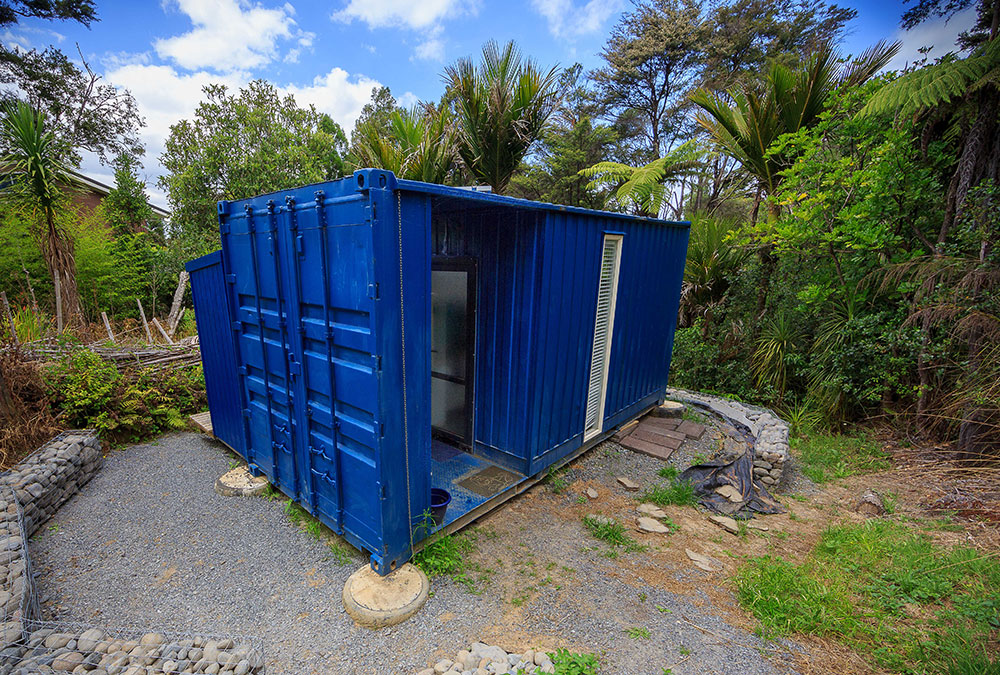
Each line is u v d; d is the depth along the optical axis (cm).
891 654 212
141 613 243
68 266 848
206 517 335
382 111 2588
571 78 1689
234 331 357
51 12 909
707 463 432
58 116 1475
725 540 325
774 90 599
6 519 277
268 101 1655
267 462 361
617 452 476
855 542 310
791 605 245
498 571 279
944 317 423
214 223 1470
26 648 195
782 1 1509
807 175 541
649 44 1592
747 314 676
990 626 223
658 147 1775
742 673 204
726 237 665
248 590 261
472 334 404
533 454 376
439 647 219
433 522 293
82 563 284
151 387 509
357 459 263
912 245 513
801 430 543
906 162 470
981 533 306
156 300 1227
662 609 249
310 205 260
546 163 1506
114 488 378
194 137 1484
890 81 479
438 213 416
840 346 536
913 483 398
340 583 266
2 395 397
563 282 371
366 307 234
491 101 625
